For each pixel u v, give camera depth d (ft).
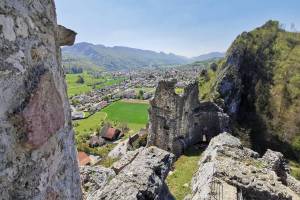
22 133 10.05
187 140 91.45
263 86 229.04
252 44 248.52
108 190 33.73
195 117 95.76
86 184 39.70
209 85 232.94
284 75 233.55
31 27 11.31
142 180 35.58
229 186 41.83
